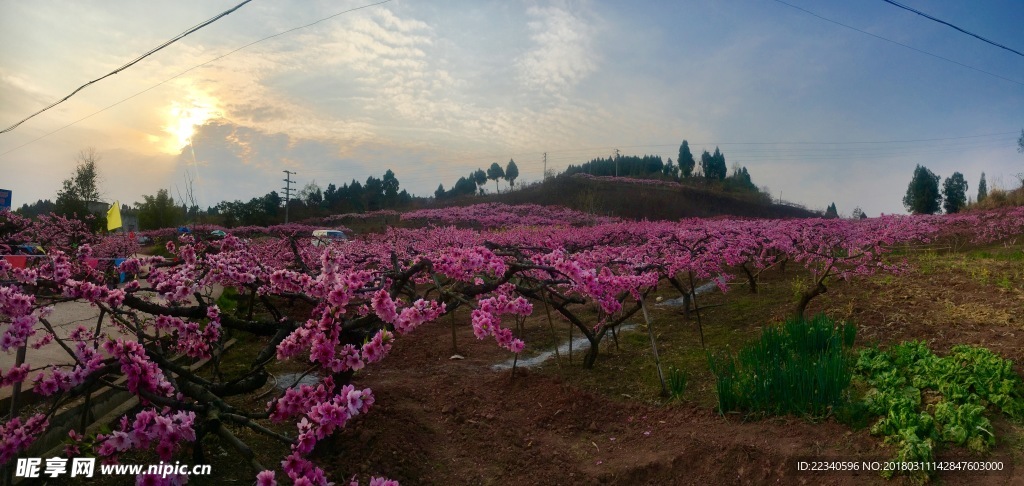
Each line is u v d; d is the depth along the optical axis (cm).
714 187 6512
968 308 730
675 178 7362
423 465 447
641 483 437
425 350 772
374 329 465
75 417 438
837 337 609
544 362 721
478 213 3500
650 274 719
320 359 314
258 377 406
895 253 1456
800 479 411
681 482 434
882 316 744
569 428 521
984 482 382
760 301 948
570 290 793
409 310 341
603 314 820
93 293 383
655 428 515
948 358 545
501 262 445
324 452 432
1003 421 454
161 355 391
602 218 3412
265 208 4241
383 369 690
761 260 1153
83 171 2550
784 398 501
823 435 461
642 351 742
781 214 5331
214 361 432
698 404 551
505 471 448
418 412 537
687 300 884
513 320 950
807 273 1212
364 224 3716
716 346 736
